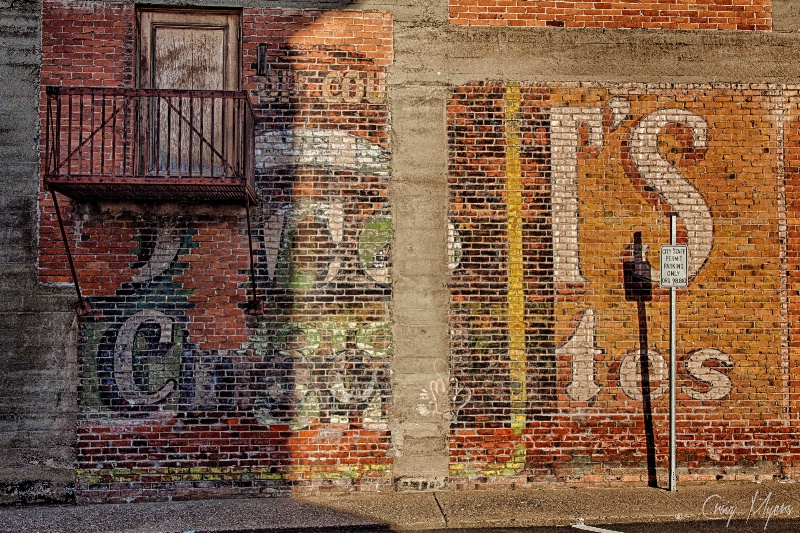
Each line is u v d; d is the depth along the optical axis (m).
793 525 6.43
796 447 7.87
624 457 7.78
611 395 7.82
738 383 7.89
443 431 7.72
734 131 8.05
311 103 7.88
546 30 8.05
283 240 7.77
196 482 7.53
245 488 7.55
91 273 7.59
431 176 7.91
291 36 7.91
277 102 7.86
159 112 7.23
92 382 7.52
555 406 7.79
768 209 8.02
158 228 7.69
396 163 7.90
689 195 7.98
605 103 8.02
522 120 7.98
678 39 8.09
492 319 7.83
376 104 7.93
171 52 7.91
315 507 7.07
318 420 7.67
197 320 7.65
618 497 7.27
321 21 7.94
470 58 8.00
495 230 7.89
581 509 6.86
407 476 7.68
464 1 8.06
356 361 7.74
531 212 7.92
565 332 7.84
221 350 7.65
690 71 8.08
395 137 7.92
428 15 8.02
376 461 7.67
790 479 7.84
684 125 8.03
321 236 7.80
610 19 8.09
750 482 7.80
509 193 7.92
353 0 7.98
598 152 7.98
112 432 7.50
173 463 7.53
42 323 7.52
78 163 7.62
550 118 7.98
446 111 7.96
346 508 7.01
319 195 7.83
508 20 8.06
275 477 7.59
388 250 7.84
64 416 7.48
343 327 7.75
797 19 8.18
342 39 7.95
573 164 7.96
